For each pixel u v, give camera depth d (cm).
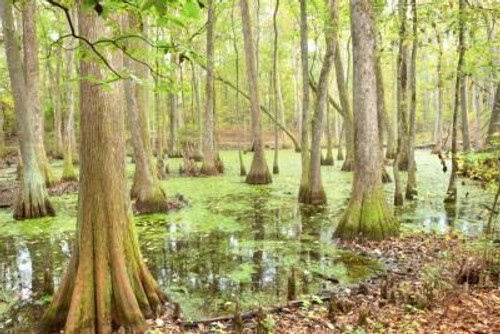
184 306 572
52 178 1717
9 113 3722
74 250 517
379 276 668
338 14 1208
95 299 490
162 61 298
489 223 644
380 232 856
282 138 4138
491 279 608
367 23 866
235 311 518
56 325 505
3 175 2266
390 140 2453
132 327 490
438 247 791
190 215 1158
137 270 538
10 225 1095
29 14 1569
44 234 996
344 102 2109
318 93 1263
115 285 502
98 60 242
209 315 543
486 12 792
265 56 3309
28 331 520
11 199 1453
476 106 1941
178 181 1862
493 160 735
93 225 501
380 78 1397
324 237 913
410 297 549
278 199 1389
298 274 689
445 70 1239
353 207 889
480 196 1323
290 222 1062
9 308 589
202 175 2061
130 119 1211
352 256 777
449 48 1316
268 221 1075
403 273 673
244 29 1728
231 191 1566
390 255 766
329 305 528
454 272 648
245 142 3750
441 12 936
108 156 507
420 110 4031
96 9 169
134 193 1300
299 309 543
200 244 875
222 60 3316
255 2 3053
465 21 836
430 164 2262
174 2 179
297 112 3569
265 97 4172
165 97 3005
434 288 575
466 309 509
